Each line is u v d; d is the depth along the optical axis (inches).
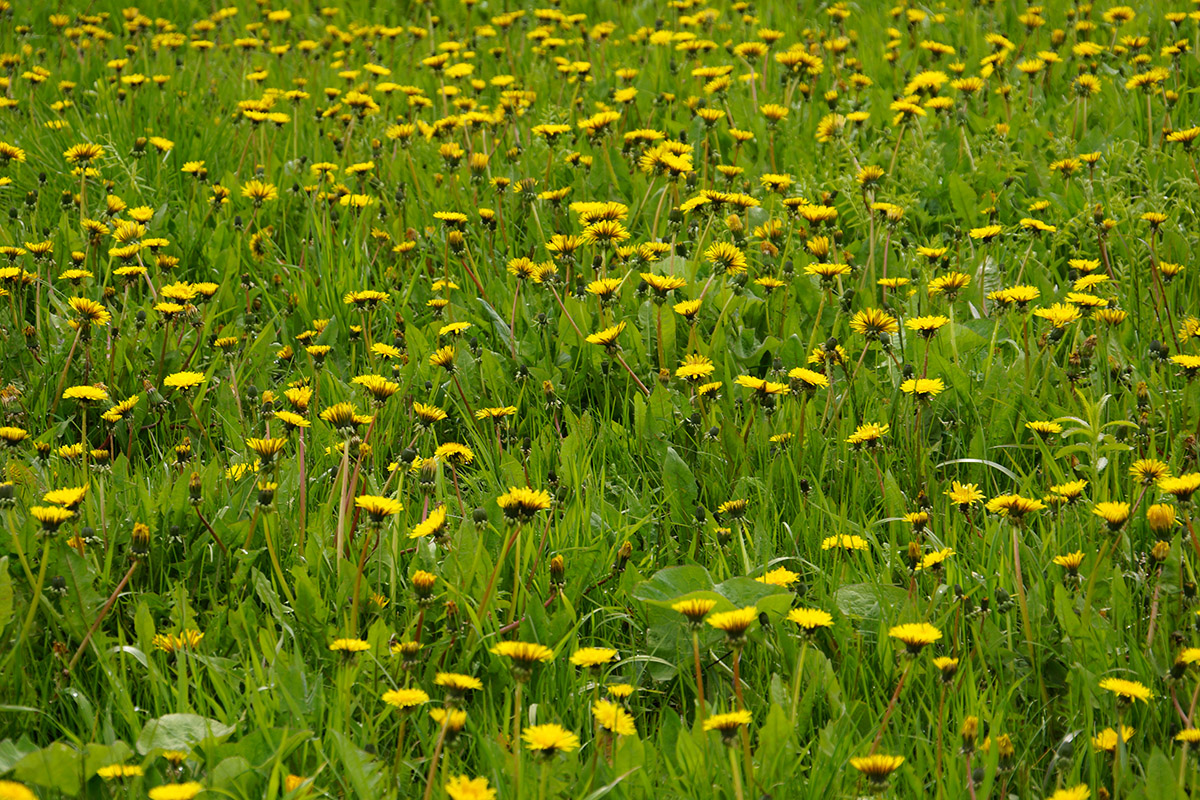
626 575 102.2
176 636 93.4
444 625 96.7
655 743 90.4
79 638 94.6
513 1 354.3
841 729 86.7
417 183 193.2
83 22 320.2
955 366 130.5
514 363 145.2
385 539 102.5
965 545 108.3
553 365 145.7
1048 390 131.0
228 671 90.7
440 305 149.4
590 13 346.9
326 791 80.4
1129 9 254.5
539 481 117.8
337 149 218.5
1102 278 136.9
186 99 247.9
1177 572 94.3
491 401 138.8
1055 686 95.2
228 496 111.3
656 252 161.0
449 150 187.9
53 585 92.6
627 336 144.1
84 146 173.5
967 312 152.6
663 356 140.9
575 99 239.0
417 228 188.4
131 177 190.4
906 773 81.2
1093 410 112.7
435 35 321.4
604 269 149.9
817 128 221.1
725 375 134.1
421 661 91.5
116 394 137.9
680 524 115.8
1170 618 94.1
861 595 99.2
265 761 80.4
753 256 169.0
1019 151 205.6
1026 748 85.2
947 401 131.0
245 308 162.9
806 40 285.1
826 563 108.0
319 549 103.9
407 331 144.3
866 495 119.0
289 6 373.7
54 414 134.7
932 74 212.5
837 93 227.3
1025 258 158.9
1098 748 82.4
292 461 113.7
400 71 281.9
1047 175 193.0
